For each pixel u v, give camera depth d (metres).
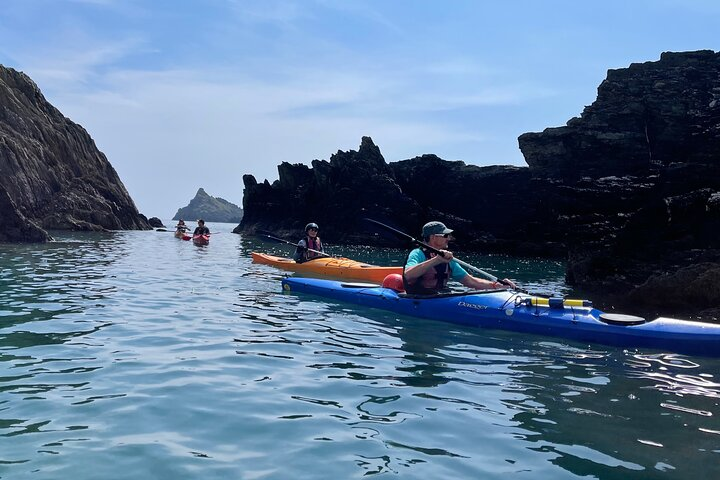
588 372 4.27
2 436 2.82
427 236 6.77
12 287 8.34
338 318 6.43
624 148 20.81
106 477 2.39
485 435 2.99
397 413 3.32
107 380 3.84
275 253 19.48
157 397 3.50
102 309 6.67
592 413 3.36
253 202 42.16
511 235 29.08
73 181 38.03
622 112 21.05
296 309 7.03
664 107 19.84
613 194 14.77
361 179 32.44
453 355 4.76
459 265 6.99
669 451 2.79
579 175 23.28
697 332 4.90
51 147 37.84
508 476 2.49
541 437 2.97
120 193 42.44
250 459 2.63
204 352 4.73
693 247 9.90
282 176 40.19
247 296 8.15
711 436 3.00
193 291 8.62
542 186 25.64
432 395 3.68
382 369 4.30
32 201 33.31
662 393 3.76
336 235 32.62
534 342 5.24
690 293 8.03
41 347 4.72
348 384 3.89
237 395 3.59
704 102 19.08
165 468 2.50
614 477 2.49
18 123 35.47
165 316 6.35
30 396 3.46
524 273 16.06
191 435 2.91
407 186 33.00
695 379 4.09
